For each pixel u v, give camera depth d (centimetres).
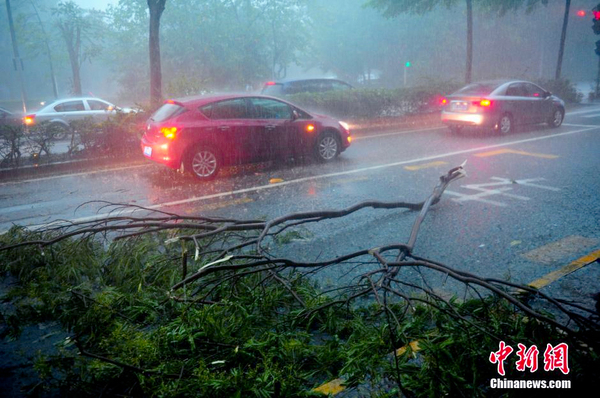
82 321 362
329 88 1731
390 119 1700
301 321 370
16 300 428
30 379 333
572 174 902
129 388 301
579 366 283
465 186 845
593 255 530
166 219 494
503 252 548
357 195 805
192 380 278
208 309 342
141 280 428
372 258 541
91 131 1127
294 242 596
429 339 322
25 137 1093
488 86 1470
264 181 918
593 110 2080
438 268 366
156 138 920
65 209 763
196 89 1354
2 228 671
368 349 303
